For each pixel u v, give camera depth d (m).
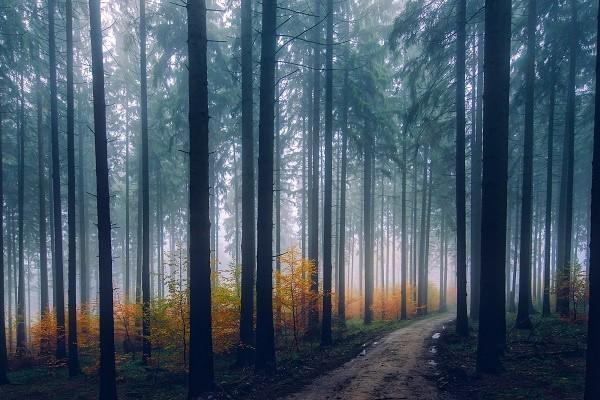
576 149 26.91
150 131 23.67
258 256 10.70
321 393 8.72
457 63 15.55
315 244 18.28
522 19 16.73
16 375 15.52
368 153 21.84
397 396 8.10
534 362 9.38
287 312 15.54
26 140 22.31
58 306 16.64
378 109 21.22
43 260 21.45
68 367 15.71
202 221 8.68
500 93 8.92
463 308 14.94
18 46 17.00
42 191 21.27
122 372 14.11
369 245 23.17
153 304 13.96
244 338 12.70
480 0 15.16
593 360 5.44
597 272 5.44
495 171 8.85
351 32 19.28
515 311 26.08
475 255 20.70
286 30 18.23
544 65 16.75
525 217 15.59
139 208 21.80
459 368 9.04
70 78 14.48
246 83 13.13
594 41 16.27
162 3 17.36
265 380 9.88
